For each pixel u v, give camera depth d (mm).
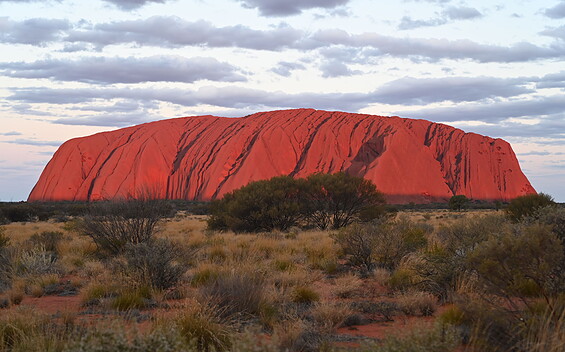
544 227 6301
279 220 34438
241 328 7312
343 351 5480
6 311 8625
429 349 4680
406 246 14672
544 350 5078
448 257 10352
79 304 9961
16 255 15312
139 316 8484
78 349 4371
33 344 5859
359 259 14859
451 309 7328
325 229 33281
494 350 5410
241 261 14602
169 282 11328
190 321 6746
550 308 6098
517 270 6145
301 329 6922
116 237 17656
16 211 58188
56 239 22016
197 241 22109
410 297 9047
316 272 13570
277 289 10703
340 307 8484
